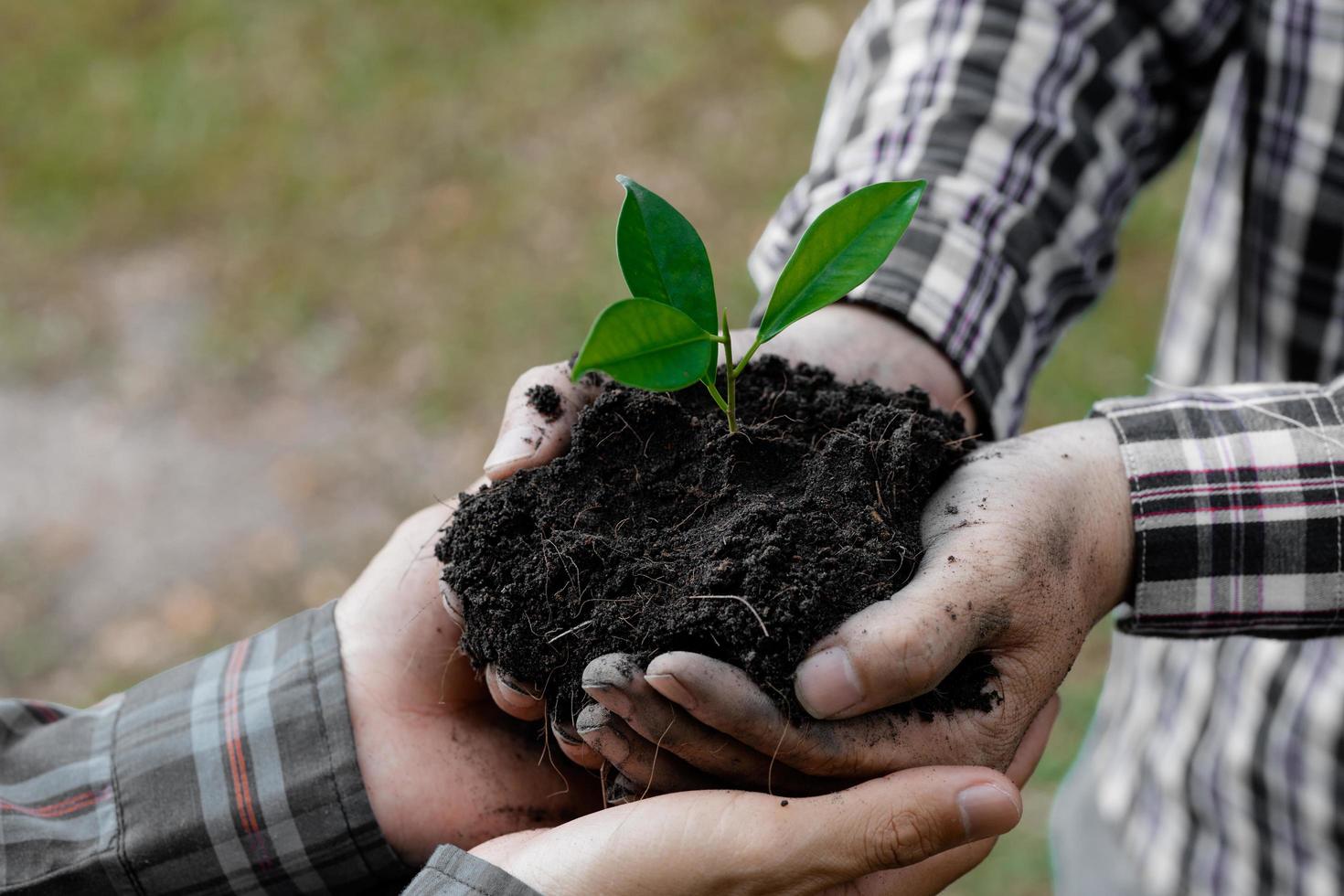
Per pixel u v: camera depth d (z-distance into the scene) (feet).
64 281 9.70
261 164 10.39
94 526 8.23
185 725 3.95
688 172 9.94
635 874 3.71
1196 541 3.83
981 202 4.10
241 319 9.34
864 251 3.80
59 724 3.99
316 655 3.98
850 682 3.66
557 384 3.93
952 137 4.14
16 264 9.82
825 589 3.72
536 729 3.98
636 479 3.87
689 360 3.75
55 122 10.90
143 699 3.99
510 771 3.96
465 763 3.95
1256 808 4.33
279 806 3.91
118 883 3.90
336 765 3.92
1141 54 4.23
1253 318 4.31
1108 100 4.21
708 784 3.76
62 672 7.41
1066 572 3.79
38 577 7.94
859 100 4.29
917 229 4.08
